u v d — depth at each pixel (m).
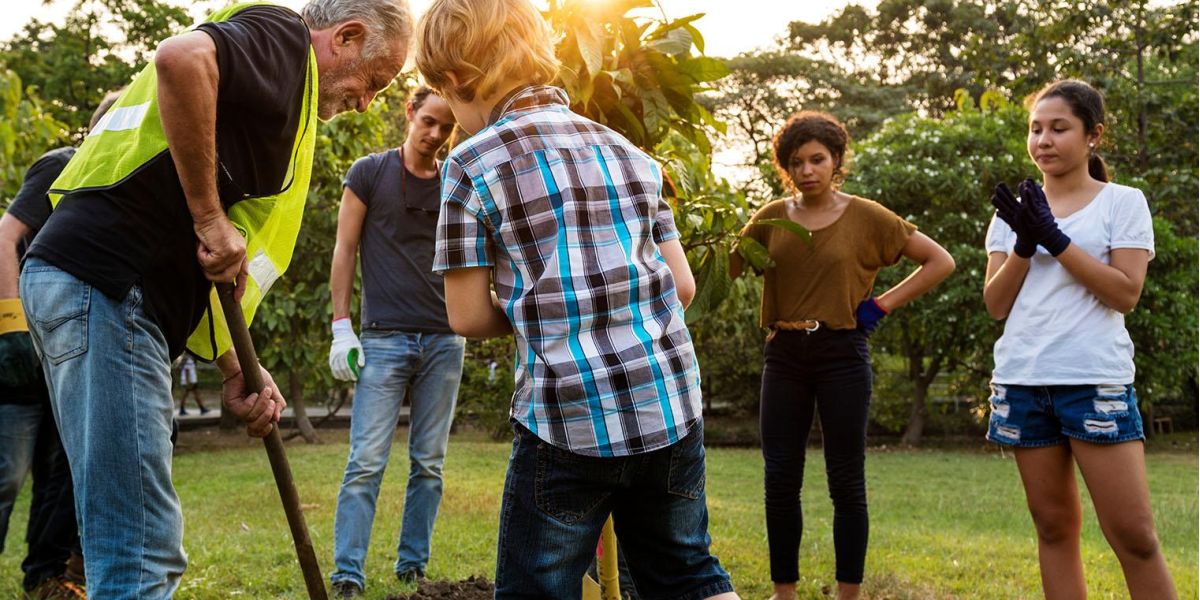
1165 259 13.69
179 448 13.30
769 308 3.55
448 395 3.80
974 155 14.79
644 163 1.96
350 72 2.38
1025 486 2.91
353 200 3.79
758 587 3.85
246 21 2.13
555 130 1.88
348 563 3.51
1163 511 7.55
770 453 3.51
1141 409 14.95
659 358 1.81
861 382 3.42
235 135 2.15
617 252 1.83
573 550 1.82
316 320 11.07
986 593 3.77
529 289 1.78
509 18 1.92
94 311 2.00
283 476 2.31
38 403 3.46
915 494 9.51
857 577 3.42
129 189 2.04
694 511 1.91
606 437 1.75
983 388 16.08
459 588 3.38
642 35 2.97
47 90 17.52
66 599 3.53
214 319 2.33
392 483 7.91
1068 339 2.78
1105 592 3.79
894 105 27.83
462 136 3.75
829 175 3.47
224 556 4.29
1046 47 12.31
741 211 3.70
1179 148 14.11
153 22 18.27
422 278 3.73
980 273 14.16
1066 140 2.86
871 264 3.51
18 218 3.21
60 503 3.60
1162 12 11.96
